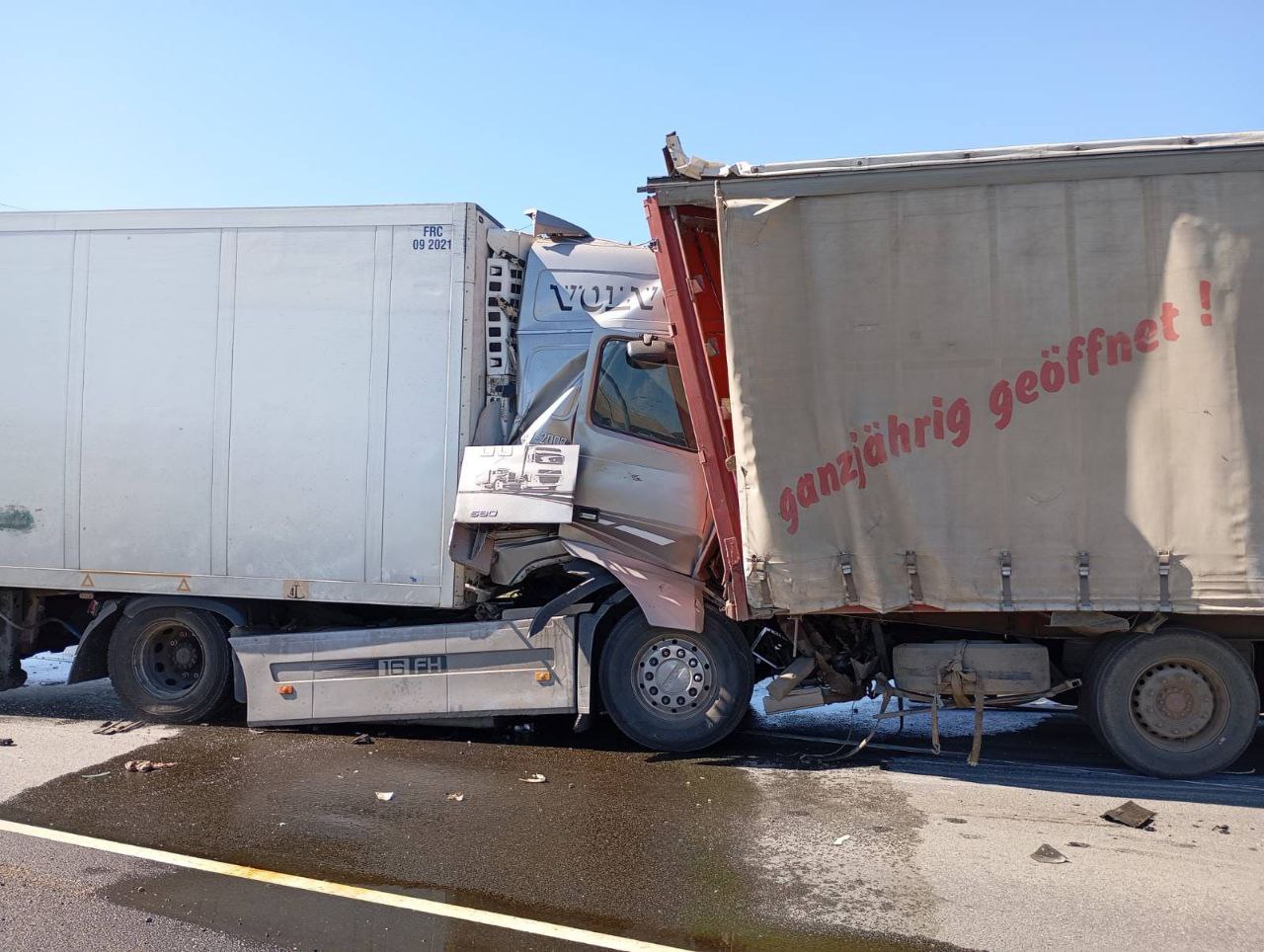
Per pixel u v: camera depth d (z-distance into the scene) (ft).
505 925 12.69
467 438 21.62
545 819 16.76
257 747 21.50
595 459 20.97
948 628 20.49
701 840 15.72
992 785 18.81
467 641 21.36
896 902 13.41
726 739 22.45
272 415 22.44
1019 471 17.99
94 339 23.26
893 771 19.83
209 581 22.58
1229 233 17.24
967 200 18.12
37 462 23.39
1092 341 17.75
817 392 18.62
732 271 18.67
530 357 21.84
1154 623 18.58
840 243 18.49
